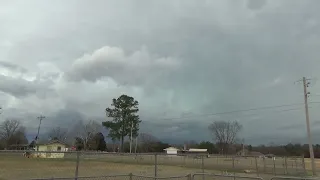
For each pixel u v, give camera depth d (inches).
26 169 775.7
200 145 4918.8
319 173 1347.2
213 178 704.4
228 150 4564.5
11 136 4409.5
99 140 4089.6
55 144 3299.7
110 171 877.2
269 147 4281.5
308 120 1611.7
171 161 1761.8
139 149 4173.2
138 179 733.3
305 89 1654.8
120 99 3769.7
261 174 1091.9
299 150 3956.7
